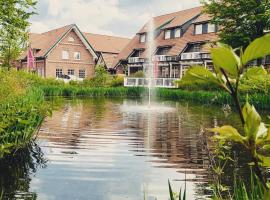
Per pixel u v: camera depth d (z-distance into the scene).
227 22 30.42
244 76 0.87
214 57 0.83
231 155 7.35
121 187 5.53
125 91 37.59
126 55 55.97
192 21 49.53
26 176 6.02
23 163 6.89
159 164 6.99
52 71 55.12
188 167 6.75
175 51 47.72
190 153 8.01
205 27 45.31
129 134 10.78
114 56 59.09
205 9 31.44
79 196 5.07
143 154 7.92
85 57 57.41
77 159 7.30
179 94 32.31
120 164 6.95
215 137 0.92
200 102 27.28
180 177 6.08
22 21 21.14
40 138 9.71
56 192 5.23
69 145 8.79
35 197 5.00
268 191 0.87
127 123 13.53
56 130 11.34
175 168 6.68
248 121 0.87
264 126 0.89
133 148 8.57
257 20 28.23
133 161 7.23
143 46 54.09
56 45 55.00
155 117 15.85
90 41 62.97
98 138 9.94
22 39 22.78
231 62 0.83
